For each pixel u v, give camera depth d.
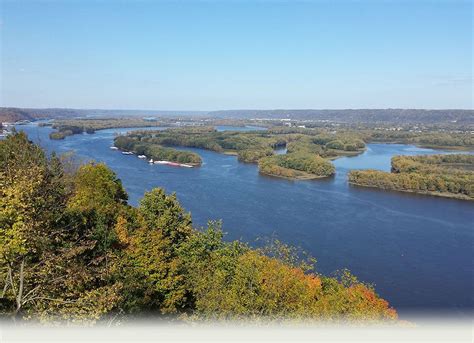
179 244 37.22
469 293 55.88
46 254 15.98
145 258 29.53
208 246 38.81
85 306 15.71
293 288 25.91
